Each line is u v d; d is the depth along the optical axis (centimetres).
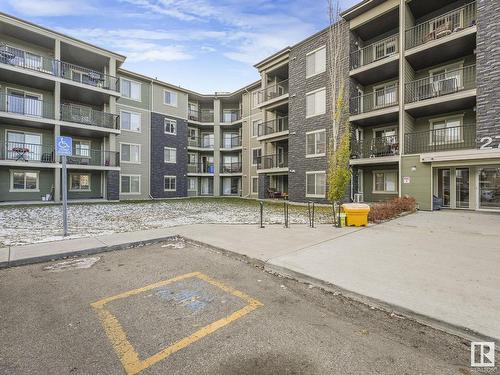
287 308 341
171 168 2755
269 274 470
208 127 3241
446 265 473
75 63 2170
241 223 1001
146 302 356
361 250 583
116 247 641
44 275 462
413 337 275
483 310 309
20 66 1692
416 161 1448
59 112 1855
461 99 1322
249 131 2895
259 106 2391
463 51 1433
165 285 417
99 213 1416
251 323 302
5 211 1424
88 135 2177
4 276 457
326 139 1845
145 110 2561
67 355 246
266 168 2458
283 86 2455
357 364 231
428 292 361
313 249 595
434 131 1570
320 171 1886
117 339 271
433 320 294
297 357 242
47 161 1930
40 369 227
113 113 2130
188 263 532
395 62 1559
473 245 621
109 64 2130
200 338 273
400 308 321
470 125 1441
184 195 2864
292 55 2098
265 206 1903
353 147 1762
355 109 1773
